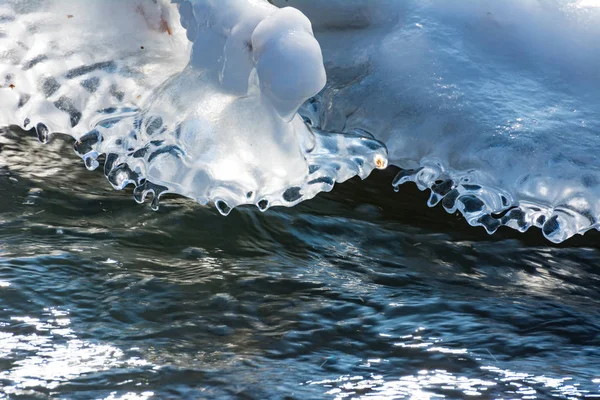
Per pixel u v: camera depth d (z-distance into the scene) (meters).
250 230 4.30
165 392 2.85
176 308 3.45
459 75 5.44
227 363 3.06
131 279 3.64
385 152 4.88
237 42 4.23
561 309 3.74
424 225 4.59
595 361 3.25
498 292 3.91
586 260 4.38
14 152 4.87
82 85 5.05
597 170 4.80
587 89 5.34
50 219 4.16
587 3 5.73
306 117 5.46
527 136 5.00
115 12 5.22
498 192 4.85
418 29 5.73
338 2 6.07
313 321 3.43
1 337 3.12
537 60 5.52
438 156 5.14
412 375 3.06
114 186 4.41
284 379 2.97
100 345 3.12
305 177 4.52
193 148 4.37
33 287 3.48
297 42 3.75
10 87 5.22
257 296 3.62
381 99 5.48
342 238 4.36
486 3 5.81
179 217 4.31
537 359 3.24
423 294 3.78
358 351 3.22
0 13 5.32
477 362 3.17
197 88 4.55
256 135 4.36
